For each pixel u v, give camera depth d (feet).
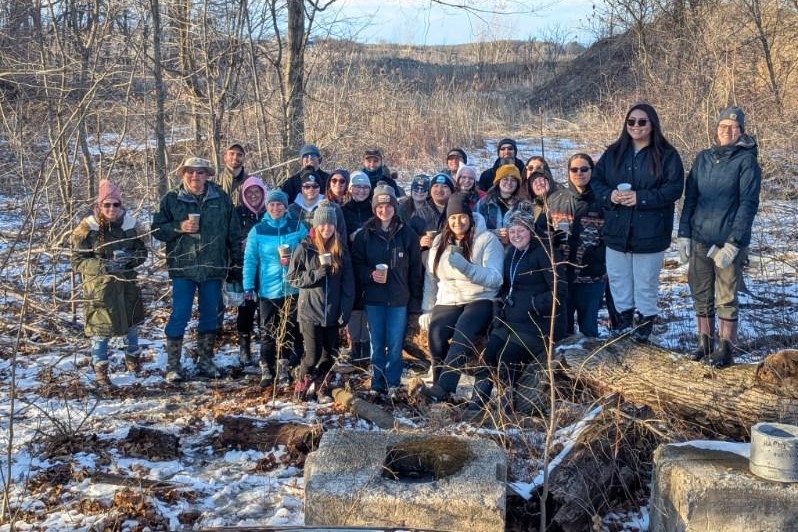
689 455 14.55
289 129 39.24
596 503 15.64
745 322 25.58
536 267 20.83
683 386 17.81
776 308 26.61
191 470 17.99
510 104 85.97
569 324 23.61
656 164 20.90
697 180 20.66
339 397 21.06
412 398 21.21
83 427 20.01
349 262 22.22
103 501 16.31
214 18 38.17
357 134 46.80
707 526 13.46
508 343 20.81
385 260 22.43
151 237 31.99
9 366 25.07
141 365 25.48
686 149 44.68
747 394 17.24
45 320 24.47
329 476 13.88
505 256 22.06
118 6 33.88
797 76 53.47
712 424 17.47
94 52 34.55
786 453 13.29
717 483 13.39
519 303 20.95
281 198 23.65
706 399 17.43
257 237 23.58
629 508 16.01
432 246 22.68
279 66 39.73
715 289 20.77
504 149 30.81
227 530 10.86
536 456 16.80
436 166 58.13
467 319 21.52
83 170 38.06
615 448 16.12
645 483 16.58
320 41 46.39
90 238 22.86
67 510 15.92
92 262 22.76
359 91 51.26
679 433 17.03
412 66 92.53
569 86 88.53
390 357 22.62
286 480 17.34
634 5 67.51
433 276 22.89
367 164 29.89
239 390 23.15
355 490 13.43
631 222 21.17
